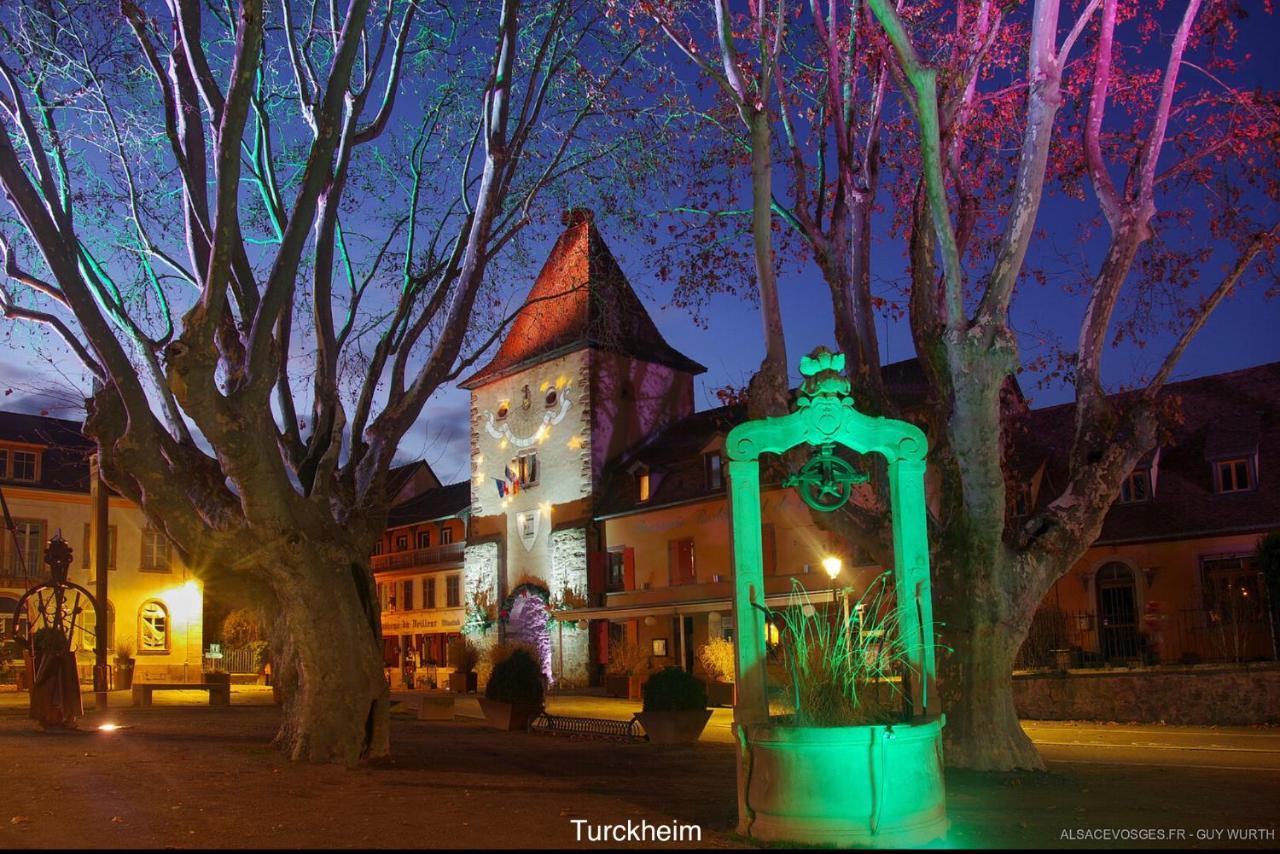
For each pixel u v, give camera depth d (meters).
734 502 7.72
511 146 13.65
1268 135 13.19
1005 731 11.16
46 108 12.79
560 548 40.38
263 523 10.70
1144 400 12.20
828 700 7.56
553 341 42.56
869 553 12.38
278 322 13.44
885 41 12.51
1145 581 25.61
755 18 13.38
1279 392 27.44
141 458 10.38
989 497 11.32
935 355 11.95
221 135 9.02
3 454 39.75
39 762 11.60
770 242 12.17
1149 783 10.11
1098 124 12.70
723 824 7.69
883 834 6.89
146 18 12.48
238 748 12.92
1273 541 19.70
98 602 22.77
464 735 16.42
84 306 10.02
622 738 15.39
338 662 11.52
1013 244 11.23
